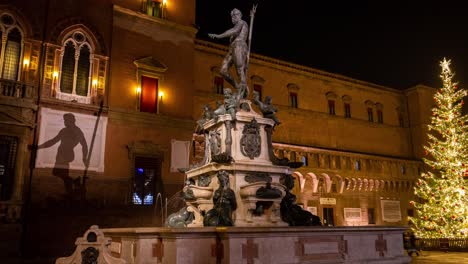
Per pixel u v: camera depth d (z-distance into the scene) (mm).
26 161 21922
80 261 7719
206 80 34719
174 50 28844
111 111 25281
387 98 48281
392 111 48219
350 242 9477
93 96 24875
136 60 26922
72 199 22859
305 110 40469
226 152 10945
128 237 9438
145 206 25188
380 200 42250
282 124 38562
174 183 26609
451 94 31453
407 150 48094
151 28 28141
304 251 8672
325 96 42781
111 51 26156
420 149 47344
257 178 10914
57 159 22859
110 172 24500
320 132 41094
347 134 43250
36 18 23828
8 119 21406
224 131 11398
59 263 7824
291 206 11039
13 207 20812
